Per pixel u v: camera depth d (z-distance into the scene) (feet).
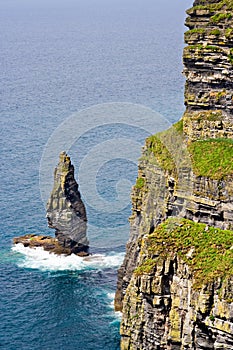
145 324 540.93
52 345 618.44
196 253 518.37
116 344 616.80
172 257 523.70
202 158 564.71
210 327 485.56
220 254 510.99
